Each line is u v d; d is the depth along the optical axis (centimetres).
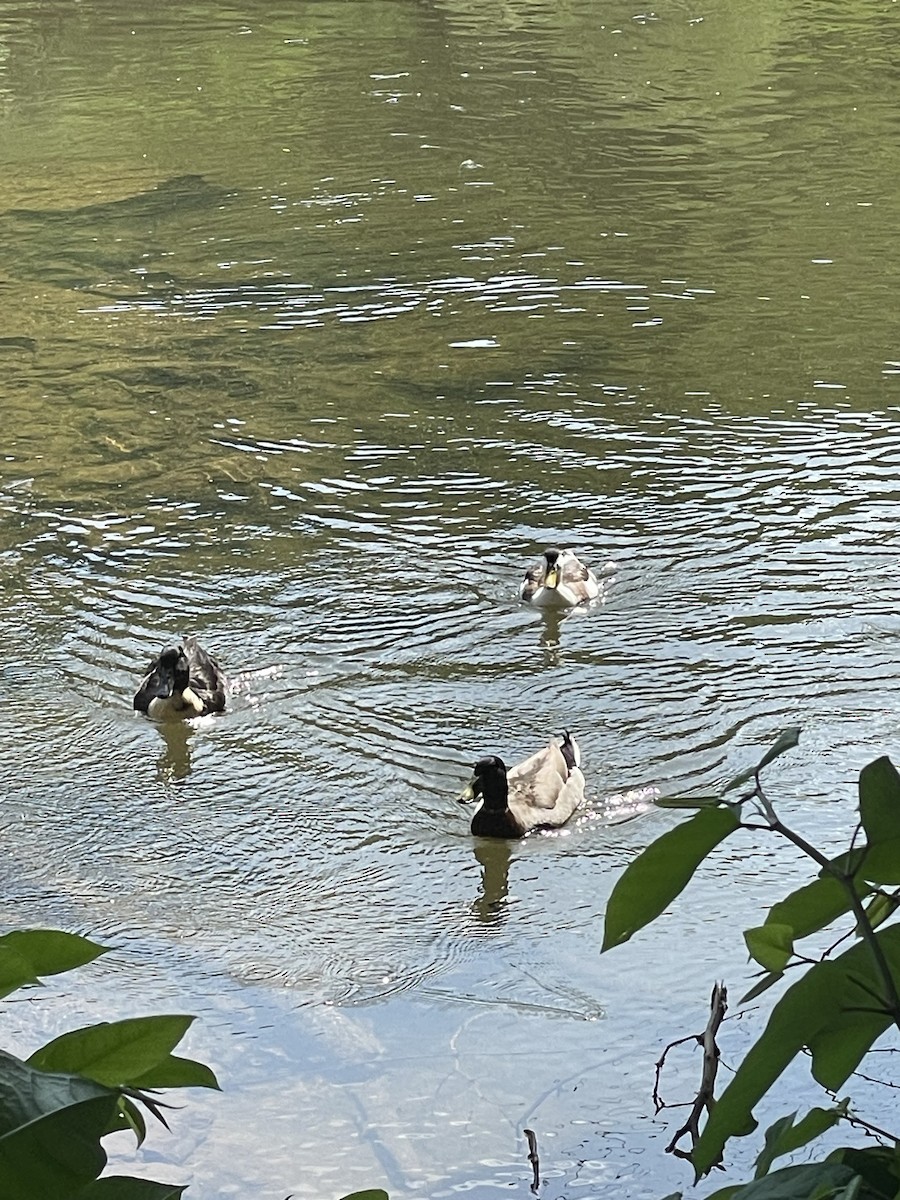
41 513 1523
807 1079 729
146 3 4475
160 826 1039
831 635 1259
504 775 1017
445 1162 689
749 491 1530
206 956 884
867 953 181
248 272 2267
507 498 1534
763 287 2147
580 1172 678
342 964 871
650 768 1096
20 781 1097
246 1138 709
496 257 2305
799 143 2931
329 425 1723
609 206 2555
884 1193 180
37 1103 150
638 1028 795
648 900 178
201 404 1791
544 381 1827
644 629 1287
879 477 1552
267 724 1169
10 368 1914
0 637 1299
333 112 3238
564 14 4169
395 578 1388
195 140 3055
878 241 2339
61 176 2820
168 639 1293
